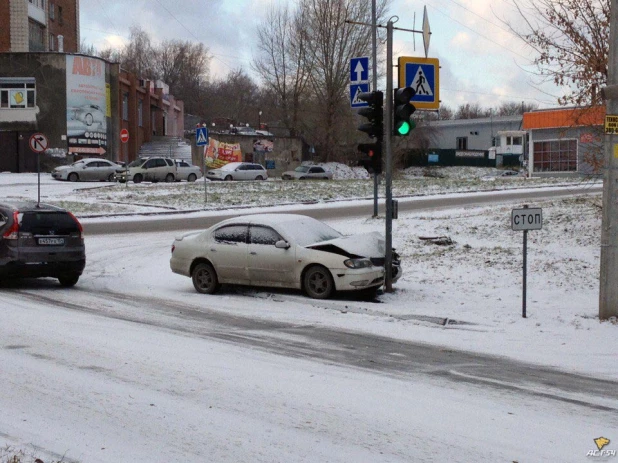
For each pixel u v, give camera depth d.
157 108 74.00
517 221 11.70
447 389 7.65
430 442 5.93
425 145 80.06
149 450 5.66
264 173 54.84
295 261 13.34
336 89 63.28
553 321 11.45
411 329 11.05
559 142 53.16
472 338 10.45
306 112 66.12
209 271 14.20
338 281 12.97
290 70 67.62
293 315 12.05
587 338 10.36
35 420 6.36
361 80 22.00
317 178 57.00
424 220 23.31
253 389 7.46
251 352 9.23
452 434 6.13
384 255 13.80
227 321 11.47
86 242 22.44
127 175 44.06
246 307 12.78
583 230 18.62
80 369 8.12
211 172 53.12
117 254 20.05
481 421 6.51
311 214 30.27
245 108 113.75
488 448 5.79
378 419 6.53
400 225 22.53
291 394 7.31
